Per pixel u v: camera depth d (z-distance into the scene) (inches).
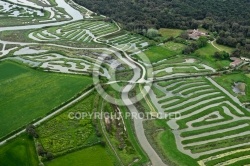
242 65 7071.9
